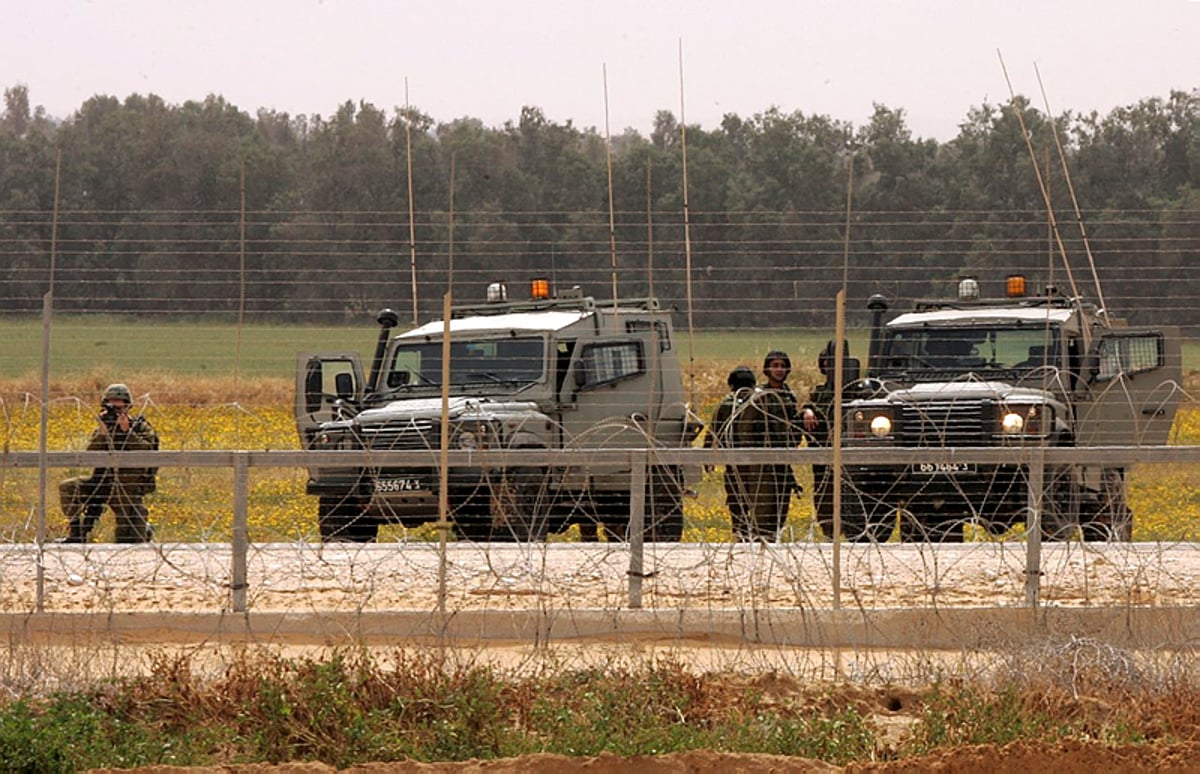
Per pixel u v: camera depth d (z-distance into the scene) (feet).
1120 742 99.76
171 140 414.41
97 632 136.05
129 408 182.80
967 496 169.48
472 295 381.81
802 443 179.32
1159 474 218.38
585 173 426.51
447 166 428.97
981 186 419.74
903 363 199.41
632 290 347.77
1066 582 150.82
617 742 97.04
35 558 148.36
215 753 100.01
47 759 92.99
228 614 137.80
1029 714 104.47
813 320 288.30
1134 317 351.46
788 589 147.74
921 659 124.98
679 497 172.65
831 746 99.30
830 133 427.74
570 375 193.88
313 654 129.49
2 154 401.29
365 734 98.68
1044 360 183.83
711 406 242.58
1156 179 422.41
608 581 150.51
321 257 358.84
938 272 394.11
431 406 183.52
